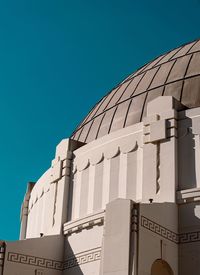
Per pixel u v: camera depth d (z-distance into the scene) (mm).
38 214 32312
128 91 31797
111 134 27562
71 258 26188
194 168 23906
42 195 32125
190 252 22391
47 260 26250
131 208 20734
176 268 22297
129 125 28938
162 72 31047
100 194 26750
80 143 29906
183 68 30156
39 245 26281
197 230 22562
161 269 22203
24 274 25359
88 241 25516
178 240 22844
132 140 26469
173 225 22828
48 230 28375
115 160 26828
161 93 29141
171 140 24672
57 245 26828
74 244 26312
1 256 25031
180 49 33469
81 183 27984
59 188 28875
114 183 26391
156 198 23953
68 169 28938
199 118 24609
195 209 22953
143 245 20578
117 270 19719
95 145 28078
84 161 28312
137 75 33125
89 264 24922
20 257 25531
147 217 21359
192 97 27859
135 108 29625
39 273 25750
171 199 23500
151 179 24531
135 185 25516
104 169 27141
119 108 30750
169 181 23938
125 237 20078
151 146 25172
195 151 24156
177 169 24219
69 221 27219
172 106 25297
